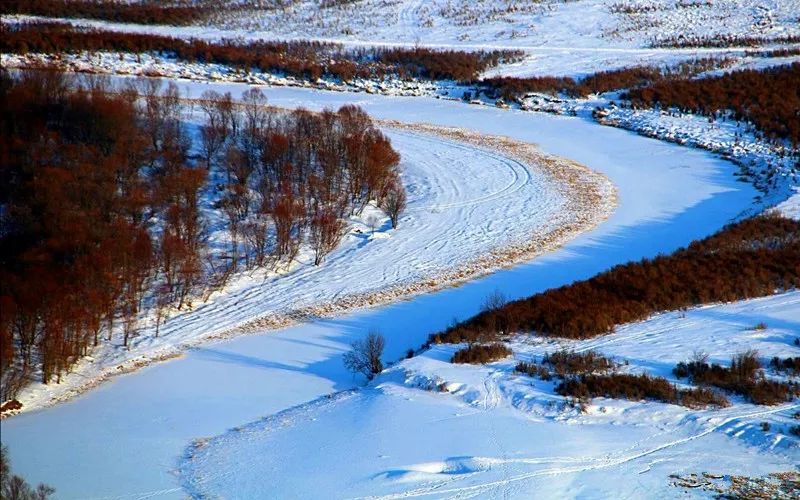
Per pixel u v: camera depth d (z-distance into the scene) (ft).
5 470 66.13
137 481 65.82
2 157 132.77
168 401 84.84
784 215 133.59
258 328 105.40
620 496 58.59
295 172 145.18
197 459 69.87
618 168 170.40
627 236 135.44
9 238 112.57
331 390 86.79
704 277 108.58
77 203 120.26
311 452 69.26
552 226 140.67
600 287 109.81
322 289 117.19
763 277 106.73
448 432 70.90
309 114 165.68
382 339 95.09
